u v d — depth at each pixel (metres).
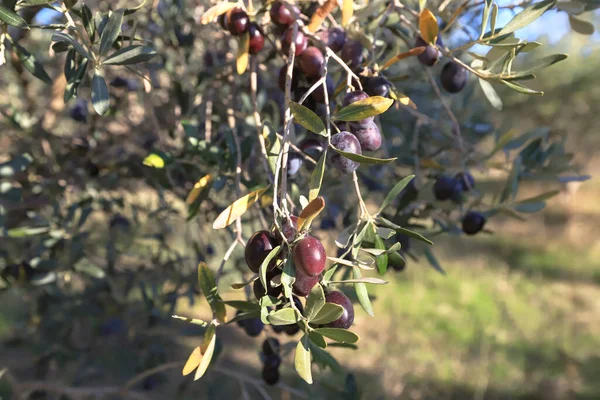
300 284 0.34
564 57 0.42
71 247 0.67
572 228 3.71
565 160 0.59
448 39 0.64
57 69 0.82
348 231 0.40
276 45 0.54
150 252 0.85
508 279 2.81
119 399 1.01
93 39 0.42
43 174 0.74
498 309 2.37
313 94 0.45
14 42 0.44
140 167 0.67
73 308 0.81
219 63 0.68
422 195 0.59
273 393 1.31
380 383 1.65
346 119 0.36
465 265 2.96
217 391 0.98
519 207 0.55
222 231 0.69
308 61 0.44
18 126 0.72
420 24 0.44
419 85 0.77
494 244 3.42
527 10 0.42
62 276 0.69
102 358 0.97
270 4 0.45
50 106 0.77
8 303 1.25
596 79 3.62
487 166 0.59
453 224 0.58
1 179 0.66
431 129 0.72
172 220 0.89
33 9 0.60
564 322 2.27
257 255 0.34
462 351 1.96
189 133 0.51
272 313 0.33
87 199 0.72
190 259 0.84
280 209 0.36
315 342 0.34
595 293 2.68
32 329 0.99
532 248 3.37
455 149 0.64
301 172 0.57
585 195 4.54
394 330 2.07
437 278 2.71
